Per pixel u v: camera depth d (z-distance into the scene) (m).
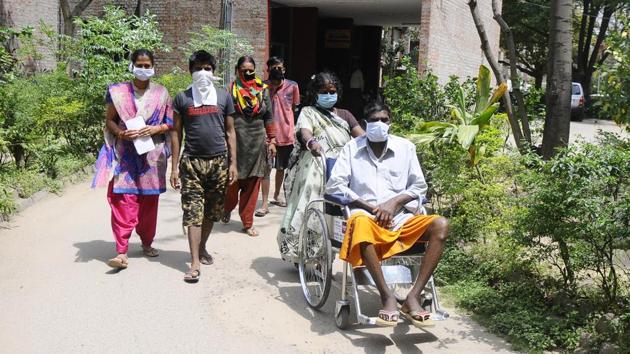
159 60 16.14
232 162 6.18
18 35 11.62
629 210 4.39
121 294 5.48
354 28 21.84
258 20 15.12
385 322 4.43
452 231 6.43
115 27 11.95
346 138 5.91
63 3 14.70
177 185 6.13
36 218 7.77
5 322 4.86
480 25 8.62
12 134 8.72
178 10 15.89
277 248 7.03
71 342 4.58
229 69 14.30
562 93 7.13
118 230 6.02
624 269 5.29
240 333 4.86
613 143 5.74
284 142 8.70
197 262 5.88
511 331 4.86
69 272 5.95
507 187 6.52
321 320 5.16
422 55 14.01
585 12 30.94
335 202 5.00
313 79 5.93
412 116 9.44
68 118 10.31
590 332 4.64
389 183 5.13
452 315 5.31
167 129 6.13
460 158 6.71
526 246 5.36
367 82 22.27
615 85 5.72
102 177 5.89
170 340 4.68
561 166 4.74
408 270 5.10
